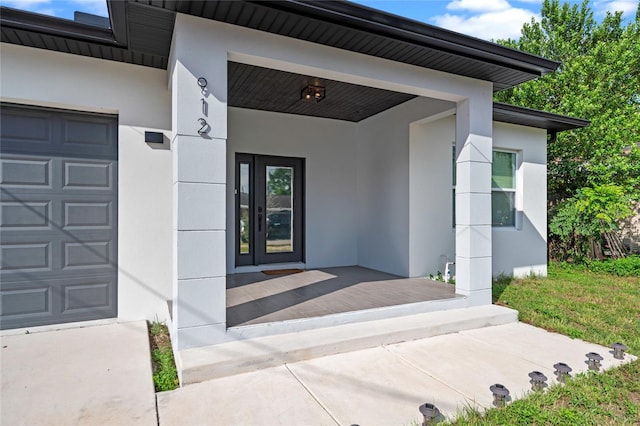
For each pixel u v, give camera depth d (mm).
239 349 2887
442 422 2127
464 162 4277
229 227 5750
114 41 3316
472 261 4238
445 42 3381
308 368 2840
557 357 3109
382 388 2543
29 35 3176
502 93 11570
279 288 4699
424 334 3549
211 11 2787
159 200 4008
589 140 8633
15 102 3508
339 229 6594
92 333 3533
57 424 2078
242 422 2133
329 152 6500
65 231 3729
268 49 3127
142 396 2381
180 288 2836
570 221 7559
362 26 3072
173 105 2998
